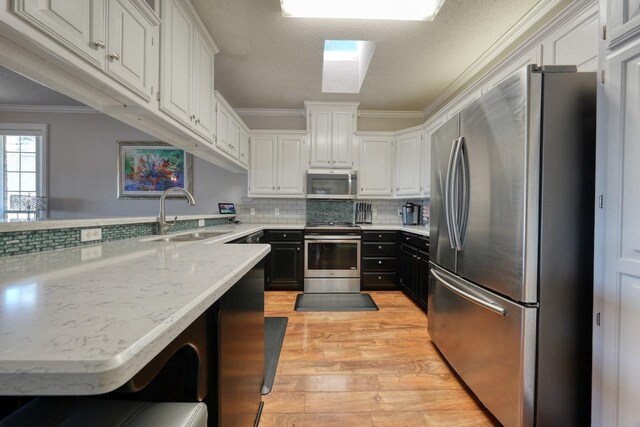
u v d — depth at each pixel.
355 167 3.81
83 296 0.64
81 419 0.61
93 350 0.40
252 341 1.26
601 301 1.04
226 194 4.07
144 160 3.99
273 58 2.64
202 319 0.78
